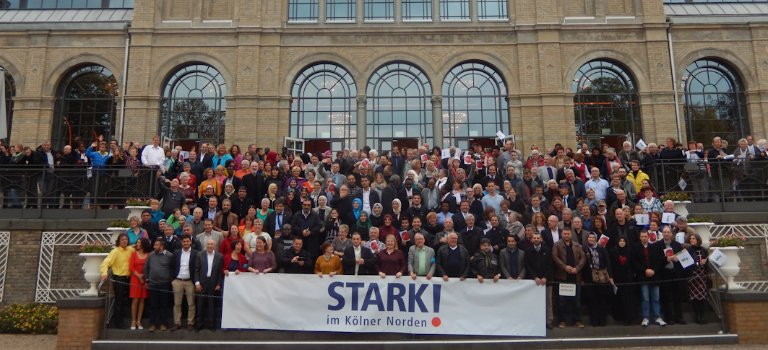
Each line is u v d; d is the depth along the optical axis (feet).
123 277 32.83
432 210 36.55
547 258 31.65
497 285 31.17
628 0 71.26
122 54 69.87
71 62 69.92
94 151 47.60
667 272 31.71
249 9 69.72
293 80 69.56
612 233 33.19
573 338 30.55
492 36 70.13
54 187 44.29
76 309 30.58
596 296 32.12
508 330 30.83
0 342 35.12
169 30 69.26
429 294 31.07
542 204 37.09
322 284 31.32
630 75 70.08
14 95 69.72
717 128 69.41
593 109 69.31
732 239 33.47
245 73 68.13
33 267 42.29
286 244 33.04
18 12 77.92
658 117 67.72
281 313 31.19
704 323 32.12
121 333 31.40
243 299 31.30
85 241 42.45
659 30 69.62
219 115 69.00
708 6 78.33
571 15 71.00
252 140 66.74
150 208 38.60
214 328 31.78
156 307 31.73
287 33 69.82
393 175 40.98
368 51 69.97
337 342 30.25
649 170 46.16
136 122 67.31
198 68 69.97
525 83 68.49
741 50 70.03
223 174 40.27
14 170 44.21
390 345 30.01
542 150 66.95
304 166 46.26
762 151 46.26
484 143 68.95
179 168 46.03
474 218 34.45
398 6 71.10
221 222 35.37
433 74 69.56
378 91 70.03
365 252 32.01
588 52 69.56
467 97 69.92
